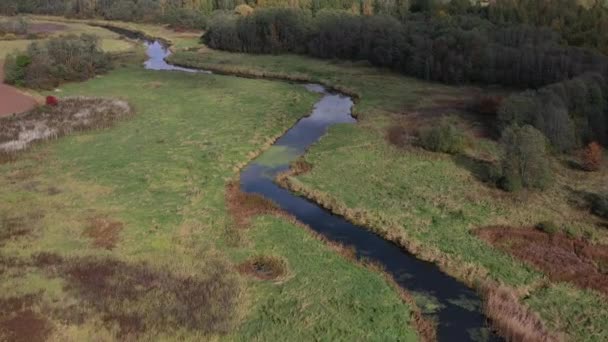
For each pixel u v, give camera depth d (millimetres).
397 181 46969
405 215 40875
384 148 54781
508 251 36000
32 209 40875
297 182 47125
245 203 43375
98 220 39406
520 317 29578
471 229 38750
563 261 34844
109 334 27547
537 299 31500
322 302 30984
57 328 27766
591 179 46188
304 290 32062
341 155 53250
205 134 59125
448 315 30547
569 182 45844
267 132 60406
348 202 43344
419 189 45188
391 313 30219
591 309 30516
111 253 35188
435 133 53750
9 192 43750
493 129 58875
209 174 48719
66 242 36469
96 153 52844
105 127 60531
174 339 27422
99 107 67188
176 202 42906
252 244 37094
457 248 36438
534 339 27875
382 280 33250
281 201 44875
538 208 41469
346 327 28906
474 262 34812
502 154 48219
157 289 31359
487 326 29609
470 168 49375
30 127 58719
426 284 33344
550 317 29922
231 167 50812
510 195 43656
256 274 33875
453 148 52625
